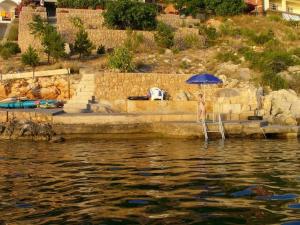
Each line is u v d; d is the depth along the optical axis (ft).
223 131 73.82
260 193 28.73
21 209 25.30
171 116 78.79
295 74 106.63
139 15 134.51
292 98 90.74
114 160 45.96
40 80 99.71
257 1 177.27
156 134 74.84
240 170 38.65
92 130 73.92
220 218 22.88
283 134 74.74
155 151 54.70
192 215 23.54
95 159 46.96
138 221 22.54
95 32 127.95
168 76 99.14
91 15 136.15
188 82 76.95
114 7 134.00
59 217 23.52
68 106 87.71
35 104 91.86
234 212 24.03
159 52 124.06
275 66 112.37
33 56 106.52
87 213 24.23
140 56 119.75
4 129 72.33
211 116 84.48
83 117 75.25
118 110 90.17
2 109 86.07
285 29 156.25
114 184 32.37
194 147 59.72
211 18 161.17
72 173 37.60
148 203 26.30
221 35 142.82
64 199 27.71
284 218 22.71
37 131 71.15
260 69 109.70
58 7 145.48
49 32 116.26
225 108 87.81
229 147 59.62
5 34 142.72
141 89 97.40
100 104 90.63
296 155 50.08
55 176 36.17
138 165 42.06
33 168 40.81
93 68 105.81
